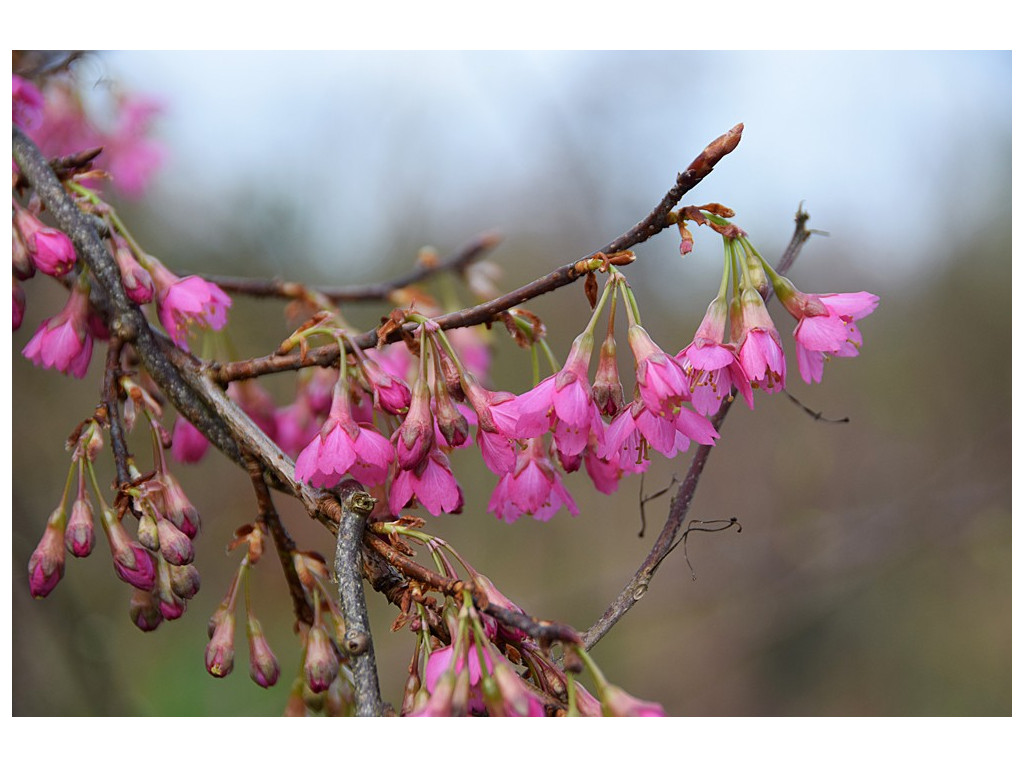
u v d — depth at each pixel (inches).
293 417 115.0
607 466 80.1
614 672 239.5
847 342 69.9
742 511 294.5
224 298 90.0
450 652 61.1
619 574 245.8
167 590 75.3
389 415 82.2
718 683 246.2
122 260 83.0
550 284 69.2
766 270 71.1
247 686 202.8
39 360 85.4
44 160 86.7
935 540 249.0
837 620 275.0
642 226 67.6
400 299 135.3
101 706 162.1
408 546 66.0
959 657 267.7
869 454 318.0
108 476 196.9
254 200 246.2
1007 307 342.0
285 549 78.2
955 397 340.8
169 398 81.9
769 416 315.3
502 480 80.0
